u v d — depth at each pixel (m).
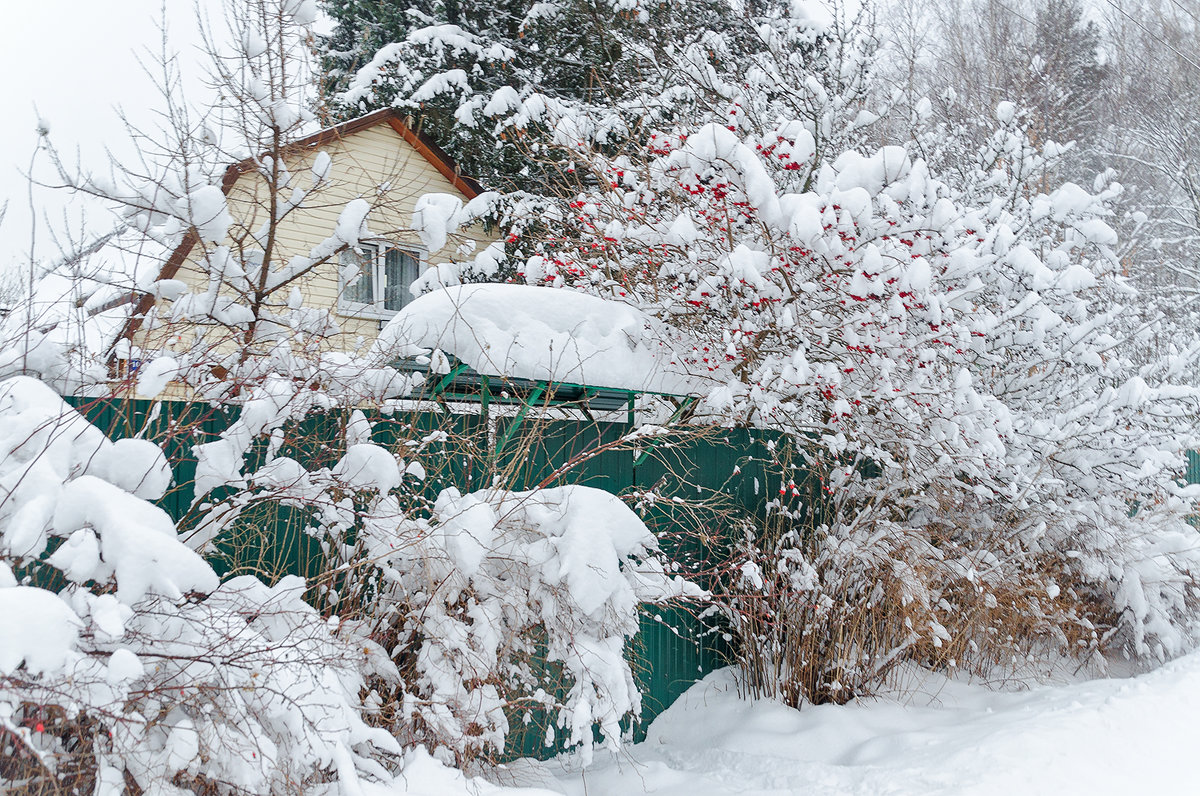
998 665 6.29
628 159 6.95
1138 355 9.62
